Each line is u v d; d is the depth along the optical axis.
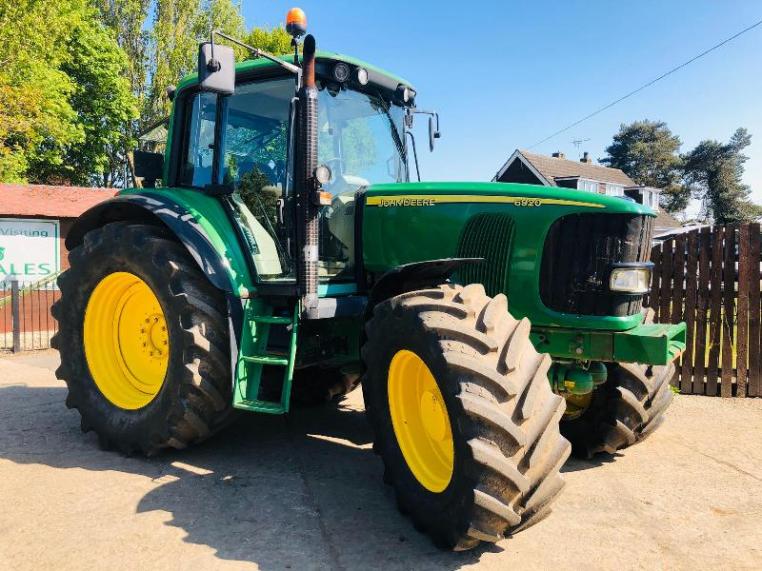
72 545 2.84
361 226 4.09
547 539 2.98
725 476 3.88
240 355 3.75
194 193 4.30
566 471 3.96
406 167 4.78
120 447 4.10
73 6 21.92
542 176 28.11
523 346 2.72
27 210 11.73
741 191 62.59
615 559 2.79
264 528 3.04
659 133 64.19
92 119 23.52
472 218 3.64
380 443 3.22
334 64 4.03
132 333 4.42
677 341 3.67
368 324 3.25
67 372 4.46
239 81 4.20
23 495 3.40
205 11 31.00
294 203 3.68
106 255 4.21
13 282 9.05
